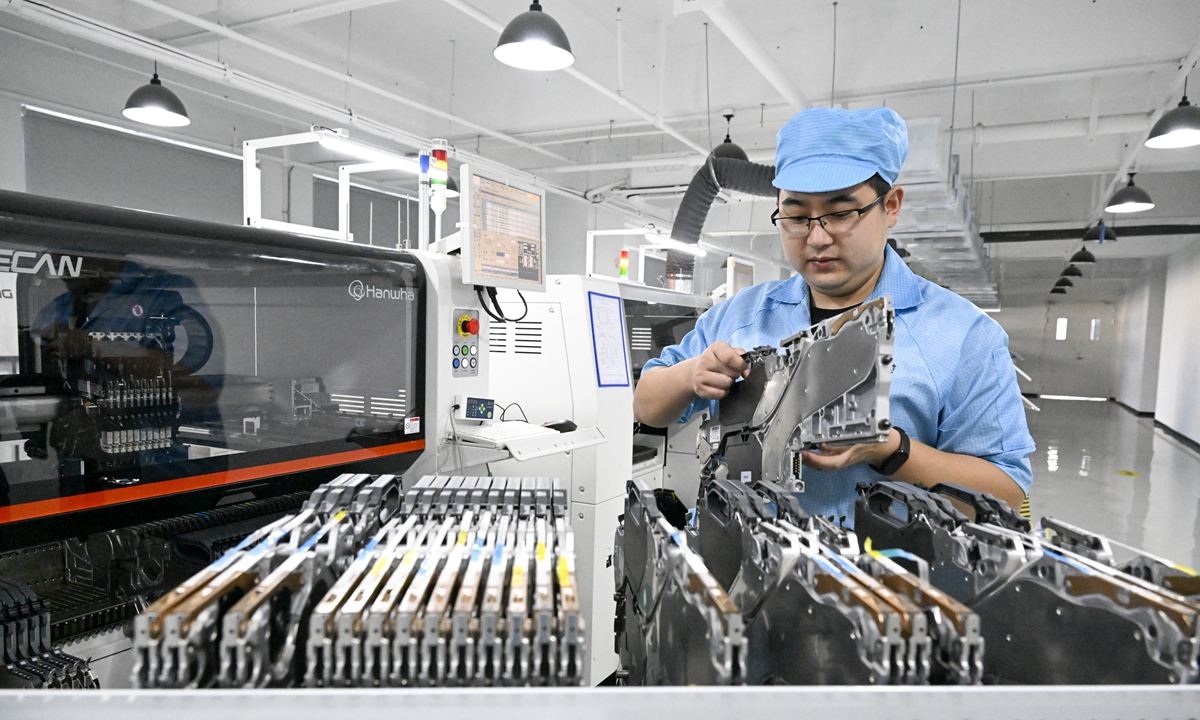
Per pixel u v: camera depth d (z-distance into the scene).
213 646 0.58
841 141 1.02
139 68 5.34
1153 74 5.64
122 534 1.55
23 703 0.50
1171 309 11.44
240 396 1.78
